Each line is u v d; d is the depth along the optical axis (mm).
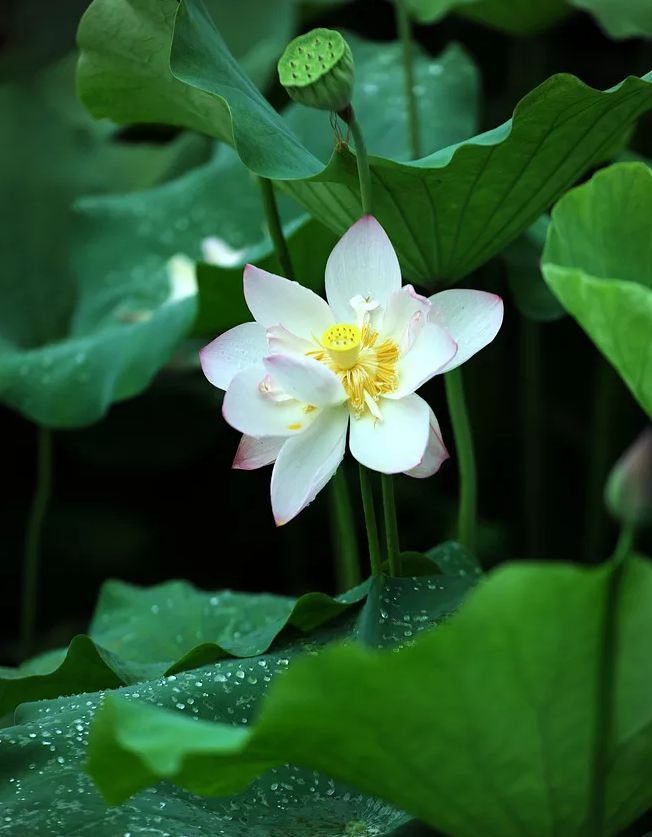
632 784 1725
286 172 1958
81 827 1786
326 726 1664
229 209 2850
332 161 1939
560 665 1642
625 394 2902
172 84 2047
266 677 1920
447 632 1612
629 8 2496
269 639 1959
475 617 1610
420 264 2047
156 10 2020
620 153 2529
